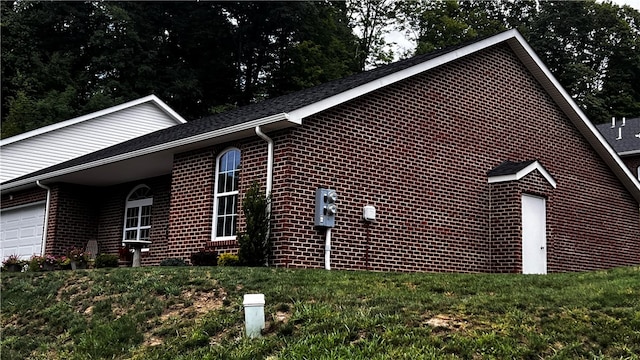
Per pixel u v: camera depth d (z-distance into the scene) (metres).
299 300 9.02
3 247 23.16
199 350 8.08
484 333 7.41
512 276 11.12
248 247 13.02
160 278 11.34
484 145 16.92
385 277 10.79
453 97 16.41
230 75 46.88
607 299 8.49
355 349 7.24
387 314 8.13
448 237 15.67
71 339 9.91
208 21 45.69
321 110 13.41
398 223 14.77
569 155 19.03
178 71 44.16
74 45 45.19
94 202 21.42
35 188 21.95
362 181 14.29
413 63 15.61
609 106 50.47
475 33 49.25
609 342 7.18
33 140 25.00
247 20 46.25
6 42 43.69
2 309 12.23
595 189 19.53
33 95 42.28
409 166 15.20
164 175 19.44
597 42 53.47
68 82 43.06
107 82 41.97
